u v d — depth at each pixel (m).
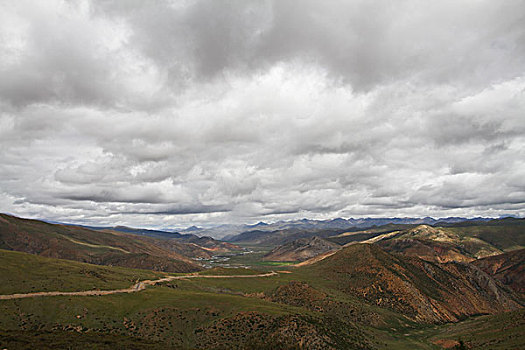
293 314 98.31
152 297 111.38
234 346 82.75
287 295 148.38
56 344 62.31
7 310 86.25
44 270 126.06
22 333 69.31
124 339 76.62
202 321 95.50
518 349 77.56
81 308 93.62
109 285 121.31
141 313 96.88
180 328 91.69
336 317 115.44
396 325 127.00
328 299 139.62
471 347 94.44
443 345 103.81
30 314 86.81
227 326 91.31
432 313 144.50
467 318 150.62
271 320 92.69
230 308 102.62
